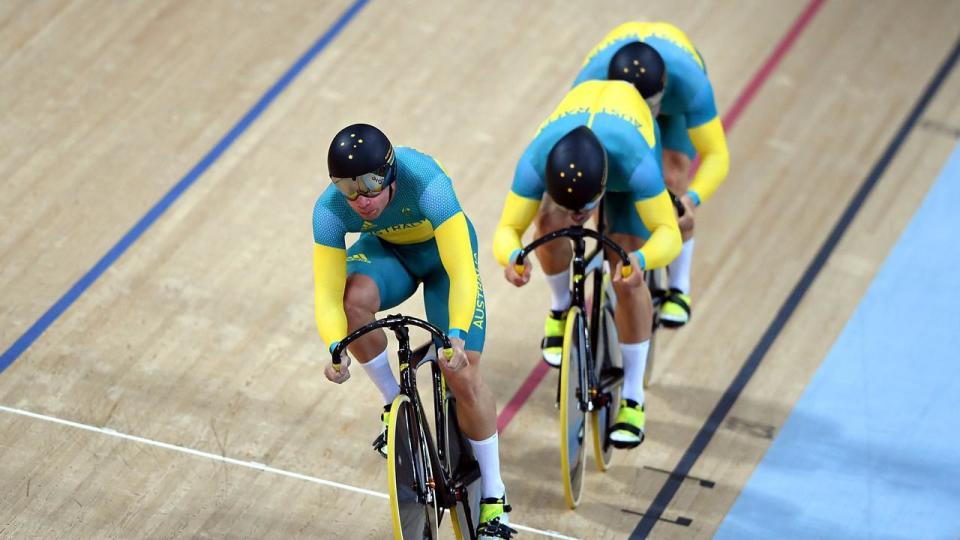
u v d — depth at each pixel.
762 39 23.08
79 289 17.19
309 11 23.38
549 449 15.20
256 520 13.89
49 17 22.80
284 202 19.03
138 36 22.47
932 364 16.50
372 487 14.48
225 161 19.77
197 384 15.78
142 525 13.72
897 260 18.27
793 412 15.80
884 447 15.29
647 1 24.03
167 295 17.19
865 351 16.72
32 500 13.93
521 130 20.66
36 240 18.00
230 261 17.86
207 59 21.98
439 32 22.95
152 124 20.44
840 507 14.46
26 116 20.44
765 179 19.81
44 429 14.92
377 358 12.51
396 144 20.16
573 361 13.17
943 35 23.30
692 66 15.05
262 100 21.11
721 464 15.03
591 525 14.07
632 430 14.45
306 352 16.45
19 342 16.23
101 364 15.97
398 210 12.08
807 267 18.14
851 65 22.45
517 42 22.80
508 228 13.57
